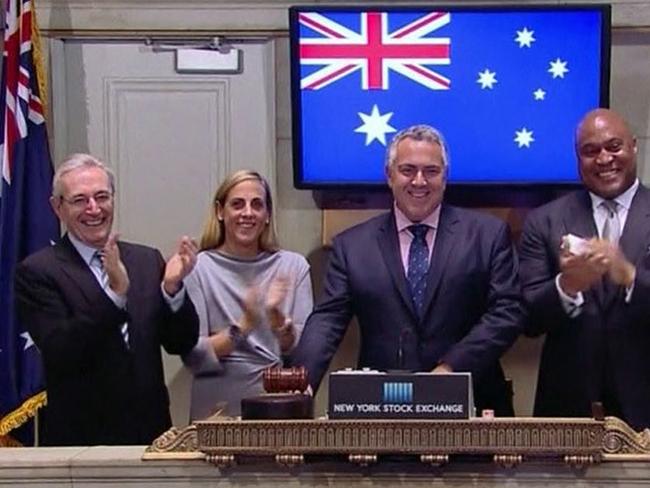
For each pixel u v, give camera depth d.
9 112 3.57
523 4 3.57
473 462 2.02
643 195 2.97
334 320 2.92
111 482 2.03
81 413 2.79
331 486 2.03
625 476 2.00
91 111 3.83
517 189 3.60
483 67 3.57
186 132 3.83
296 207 3.78
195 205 3.83
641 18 3.70
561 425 1.97
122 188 3.82
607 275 2.82
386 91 3.58
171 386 3.81
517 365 3.67
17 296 2.83
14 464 2.03
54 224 3.58
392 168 2.90
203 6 3.78
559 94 3.57
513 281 2.88
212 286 3.18
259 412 2.03
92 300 2.76
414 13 3.57
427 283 2.88
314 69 3.58
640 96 3.74
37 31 3.65
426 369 2.86
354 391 2.01
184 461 2.02
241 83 3.82
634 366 2.85
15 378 3.50
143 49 3.80
